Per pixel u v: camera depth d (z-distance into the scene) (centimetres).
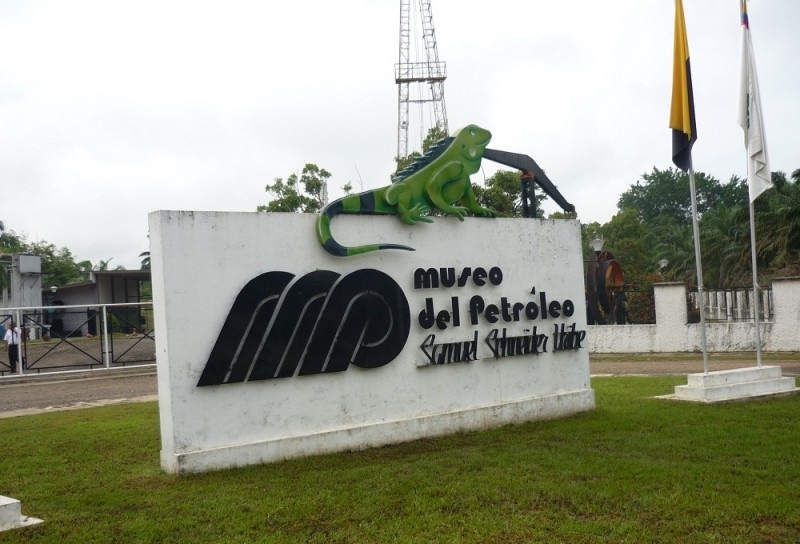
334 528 606
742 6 1297
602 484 708
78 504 695
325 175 3023
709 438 912
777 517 602
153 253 820
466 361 1043
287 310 871
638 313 2453
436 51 3316
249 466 830
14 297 3722
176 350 797
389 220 980
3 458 926
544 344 1130
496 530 589
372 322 945
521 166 1170
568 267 1180
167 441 810
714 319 2256
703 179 7069
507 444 924
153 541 586
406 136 3225
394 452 902
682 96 1234
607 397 1320
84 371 2216
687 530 577
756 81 1293
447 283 1026
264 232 865
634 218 5228
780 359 1889
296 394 882
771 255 3347
